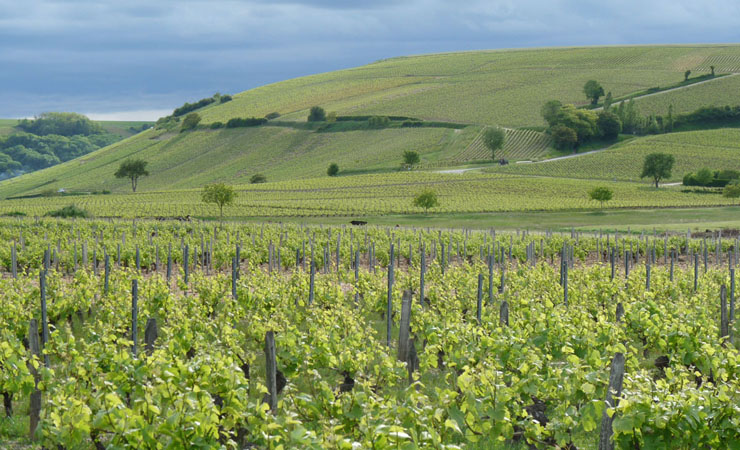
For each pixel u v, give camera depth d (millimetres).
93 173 167250
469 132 166625
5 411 10570
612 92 191875
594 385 9008
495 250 36312
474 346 10930
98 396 7652
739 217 70562
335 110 198625
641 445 7566
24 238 39719
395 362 10445
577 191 102188
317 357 11578
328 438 6586
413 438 6664
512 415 8977
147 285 17953
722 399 7594
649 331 12984
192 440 6887
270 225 50688
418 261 31438
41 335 15594
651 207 80750
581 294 18828
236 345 12023
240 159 167125
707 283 21922
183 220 65812
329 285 19500
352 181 119250
